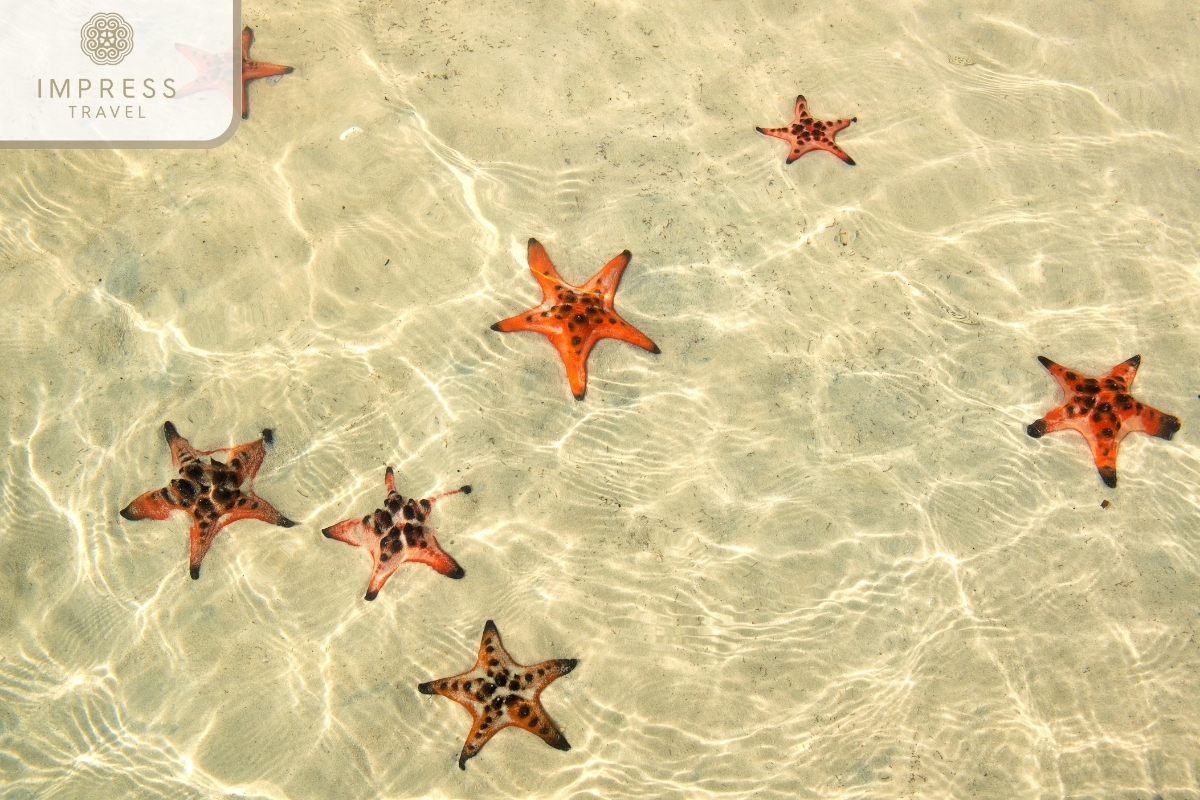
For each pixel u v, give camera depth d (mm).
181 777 4609
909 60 6691
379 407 5398
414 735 4652
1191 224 6031
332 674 4781
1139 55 6730
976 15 6820
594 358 5496
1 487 5117
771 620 4930
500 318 5598
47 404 5316
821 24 6789
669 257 5812
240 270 5711
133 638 4832
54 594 4910
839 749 4668
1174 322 5672
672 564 5047
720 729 4695
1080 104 6527
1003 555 5051
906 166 6191
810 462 5297
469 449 5301
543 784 4578
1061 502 5176
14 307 5547
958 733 4695
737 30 6750
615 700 4730
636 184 6066
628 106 6391
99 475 5156
